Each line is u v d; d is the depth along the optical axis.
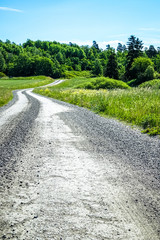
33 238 1.70
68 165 3.23
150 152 3.73
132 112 6.92
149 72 51.31
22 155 3.76
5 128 6.32
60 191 2.43
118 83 37.88
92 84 38.31
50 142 4.55
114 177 2.78
